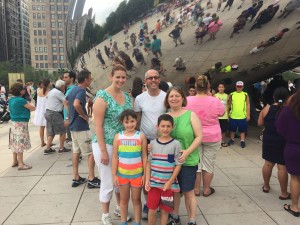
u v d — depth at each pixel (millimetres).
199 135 2990
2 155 6176
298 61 7004
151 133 3209
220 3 5289
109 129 3096
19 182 4570
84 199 3943
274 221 3324
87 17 5875
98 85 6133
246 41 5523
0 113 11305
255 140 7105
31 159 5828
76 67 6570
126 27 5520
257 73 6633
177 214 3248
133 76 5727
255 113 8469
